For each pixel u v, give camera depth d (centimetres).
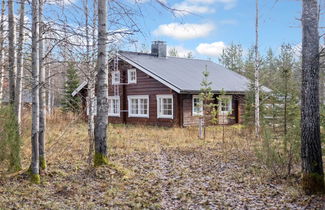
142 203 631
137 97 2422
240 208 601
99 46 833
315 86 635
